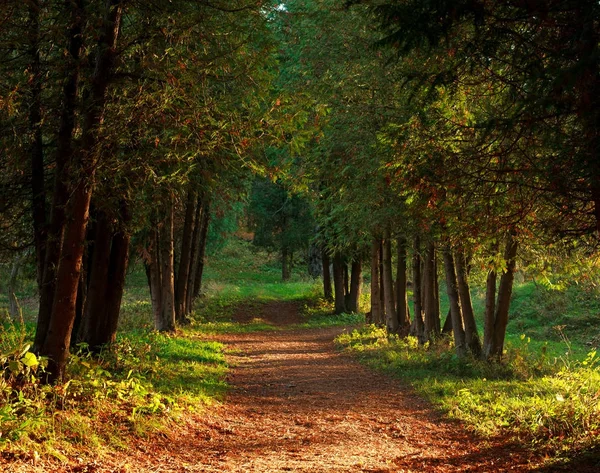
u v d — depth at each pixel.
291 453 8.26
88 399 8.62
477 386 13.07
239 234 74.75
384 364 17.80
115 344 13.87
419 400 12.75
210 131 8.91
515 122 6.07
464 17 6.45
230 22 9.10
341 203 18.48
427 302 20.92
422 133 7.88
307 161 17.52
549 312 29.14
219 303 39.09
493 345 16.17
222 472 6.93
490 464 7.43
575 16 5.66
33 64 9.30
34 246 11.61
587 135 5.80
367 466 7.42
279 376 16.56
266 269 64.50
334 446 8.77
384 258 24.34
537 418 9.16
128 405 9.09
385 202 15.95
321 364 19.17
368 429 10.09
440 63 7.51
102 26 8.72
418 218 8.96
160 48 8.92
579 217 7.29
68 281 8.70
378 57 14.09
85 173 8.60
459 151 7.81
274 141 9.36
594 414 8.73
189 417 9.83
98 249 13.32
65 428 7.20
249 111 9.80
